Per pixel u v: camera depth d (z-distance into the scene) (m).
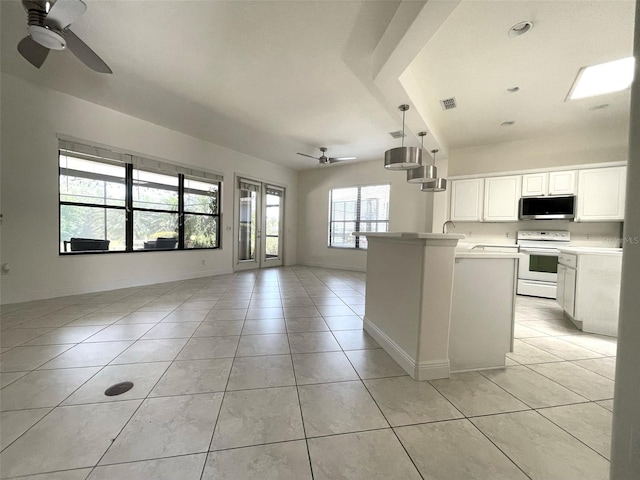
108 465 1.18
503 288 2.12
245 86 3.31
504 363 2.13
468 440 1.36
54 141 3.60
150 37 2.49
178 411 1.53
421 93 3.30
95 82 3.33
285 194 7.60
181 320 3.00
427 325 1.92
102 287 4.17
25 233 3.44
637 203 0.69
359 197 7.00
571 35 2.31
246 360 2.14
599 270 2.85
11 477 1.11
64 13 1.70
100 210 4.16
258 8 2.14
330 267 7.35
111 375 1.88
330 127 4.57
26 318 2.94
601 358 2.30
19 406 1.54
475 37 2.35
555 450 1.31
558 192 4.40
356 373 1.99
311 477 1.15
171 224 5.06
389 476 1.16
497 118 4.04
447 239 1.89
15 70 3.14
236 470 1.17
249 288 4.67
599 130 4.34
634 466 0.70
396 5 2.10
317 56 2.71
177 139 4.93
